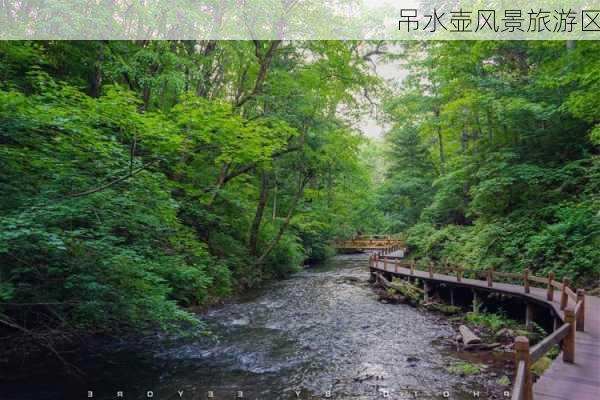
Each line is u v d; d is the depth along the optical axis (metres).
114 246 6.35
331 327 10.35
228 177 15.58
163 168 10.07
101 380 6.61
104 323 7.20
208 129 7.02
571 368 5.33
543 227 13.09
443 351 8.39
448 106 17.92
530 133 14.97
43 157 5.48
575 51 11.76
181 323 9.90
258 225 19.23
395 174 29.22
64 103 5.73
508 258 13.58
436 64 18.61
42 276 5.79
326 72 16.89
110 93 5.54
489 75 15.95
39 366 6.96
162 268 7.56
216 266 13.88
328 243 34.91
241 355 8.04
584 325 7.53
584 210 11.60
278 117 15.39
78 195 5.38
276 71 15.48
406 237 24.94
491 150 16.83
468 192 18.27
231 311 12.13
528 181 13.84
